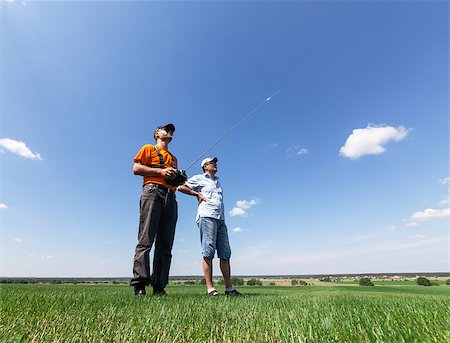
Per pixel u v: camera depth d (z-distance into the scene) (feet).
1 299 6.93
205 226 15.14
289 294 14.11
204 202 15.57
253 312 6.02
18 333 3.71
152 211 12.57
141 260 11.68
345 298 10.04
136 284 11.48
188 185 16.15
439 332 3.45
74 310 5.74
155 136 15.39
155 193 12.84
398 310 5.55
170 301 8.11
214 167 16.89
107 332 3.83
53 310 5.66
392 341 3.24
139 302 7.59
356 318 4.86
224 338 3.71
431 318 4.49
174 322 4.53
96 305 6.57
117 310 5.97
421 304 6.79
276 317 4.97
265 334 3.84
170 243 13.66
